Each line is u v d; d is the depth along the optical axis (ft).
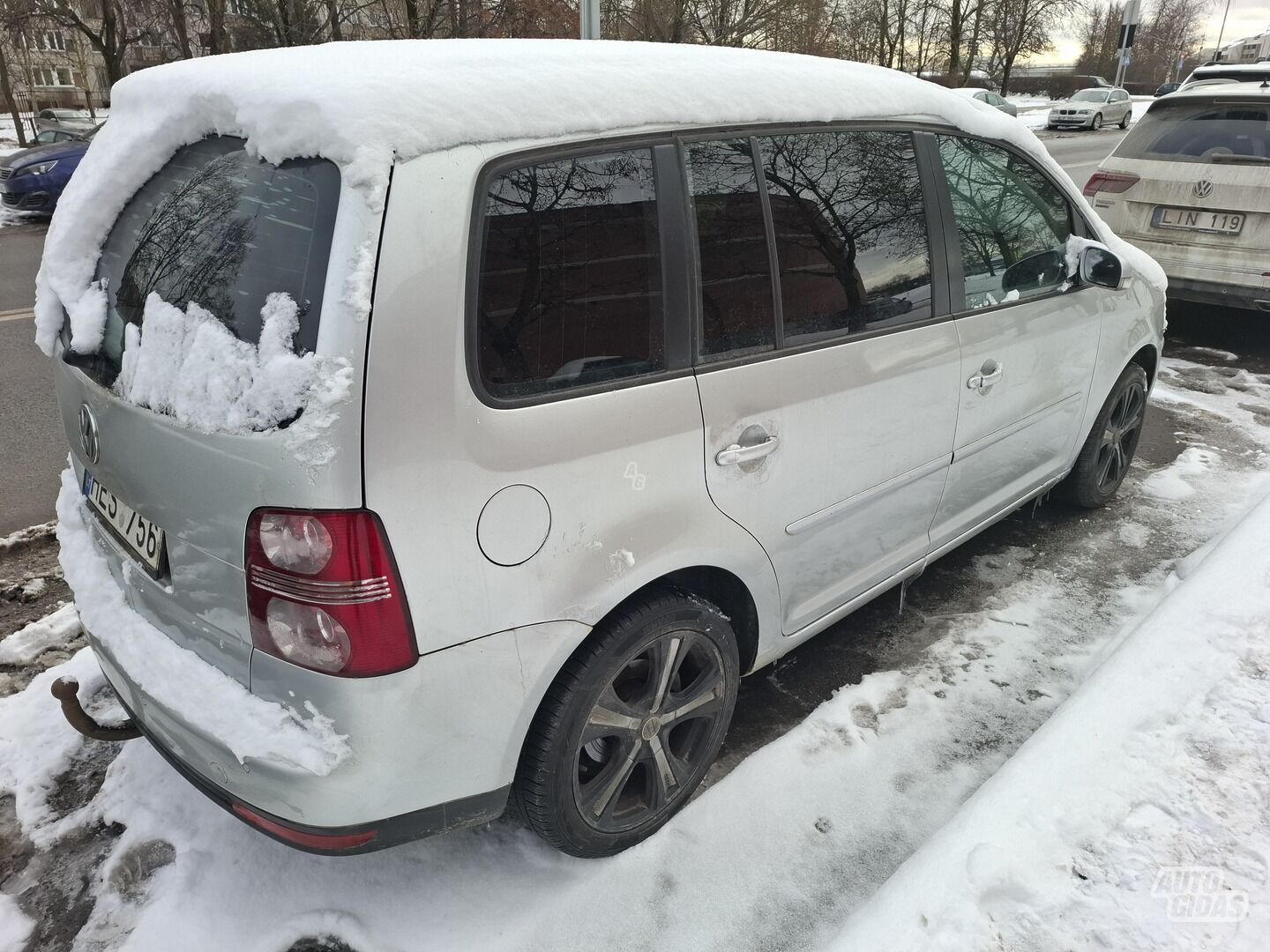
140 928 6.64
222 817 7.65
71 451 7.82
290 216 5.48
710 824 7.64
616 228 6.36
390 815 5.74
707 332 6.92
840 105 8.00
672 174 6.70
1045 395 10.84
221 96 5.99
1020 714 9.03
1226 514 13.15
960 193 9.36
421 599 5.39
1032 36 133.18
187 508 5.65
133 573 6.47
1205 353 20.77
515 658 5.92
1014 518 13.21
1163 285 13.17
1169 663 8.64
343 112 5.31
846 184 8.07
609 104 6.37
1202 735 7.77
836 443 7.98
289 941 6.56
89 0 72.28
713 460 6.92
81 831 7.58
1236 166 18.49
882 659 9.94
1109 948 5.99
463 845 7.45
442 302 5.40
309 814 5.53
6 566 11.83
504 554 5.72
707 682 7.50
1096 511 13.37
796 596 8.30
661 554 6.68
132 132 6.88
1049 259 10.70
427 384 5.32
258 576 5.34
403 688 5.45
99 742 8.58
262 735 5.45
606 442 6.18
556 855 7.34
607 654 6.53
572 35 48.78
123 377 6.20
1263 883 6.42
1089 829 6.89
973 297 9.43
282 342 5.20
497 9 47.78
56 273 7.16
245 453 5.21
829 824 7.66
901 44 110.11
